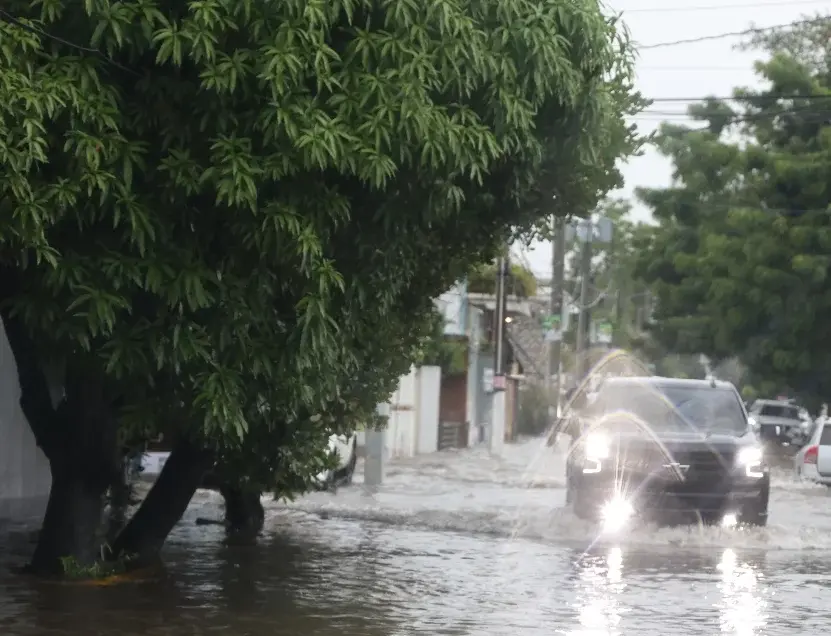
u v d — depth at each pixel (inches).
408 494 1226.6
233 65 478.3
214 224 520.1
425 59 500.4
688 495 866.1
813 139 2345.0
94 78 478.6
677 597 622.5
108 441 635.5
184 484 681.0
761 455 883.4
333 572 692.7
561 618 558.9
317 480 815.7
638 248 2974.9
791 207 2304.4
